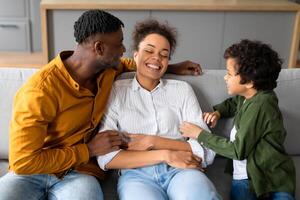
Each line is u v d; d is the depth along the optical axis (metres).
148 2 3.01
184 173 1.39
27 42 3.77
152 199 1.29
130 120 1.48
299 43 3.42
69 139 1.35
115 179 1.54
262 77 1.37
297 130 1.71
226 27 3.12
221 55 3.21
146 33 1.48
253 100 1.39
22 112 1.21
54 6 2.88
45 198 1.36
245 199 1.39
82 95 1.33
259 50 1.37
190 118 1.52
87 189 1.30
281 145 1.41
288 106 1.69
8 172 1.47
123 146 1.47
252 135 1.35
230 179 1.58
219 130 1.67
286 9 3.04
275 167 1.37
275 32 3.15
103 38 1.25
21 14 3.67
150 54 1.46
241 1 3.17
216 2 3.11
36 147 1.23
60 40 3.04
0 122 1.56
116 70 1.57
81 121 1.36
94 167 1.46
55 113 1.28
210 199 1.27
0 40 3.75
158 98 1.52
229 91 1.47
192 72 1.69
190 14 3.05
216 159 1.71
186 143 1.47
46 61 3.05
